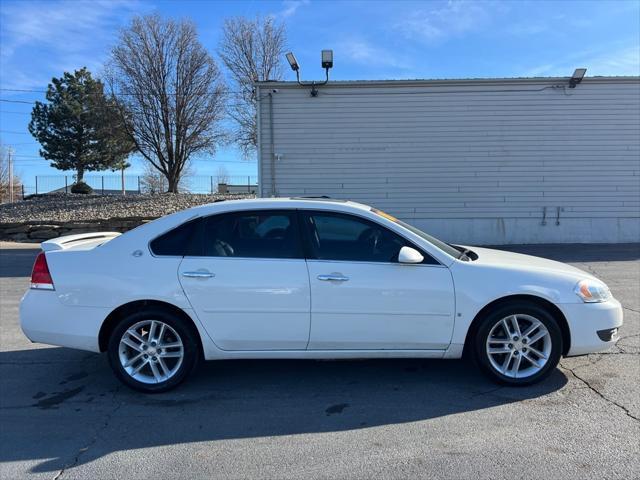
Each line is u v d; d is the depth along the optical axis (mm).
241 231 4387
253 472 3113
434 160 15500
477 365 4355
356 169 15602
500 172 15438
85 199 28078
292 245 4332
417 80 15289
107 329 4391
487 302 4219
